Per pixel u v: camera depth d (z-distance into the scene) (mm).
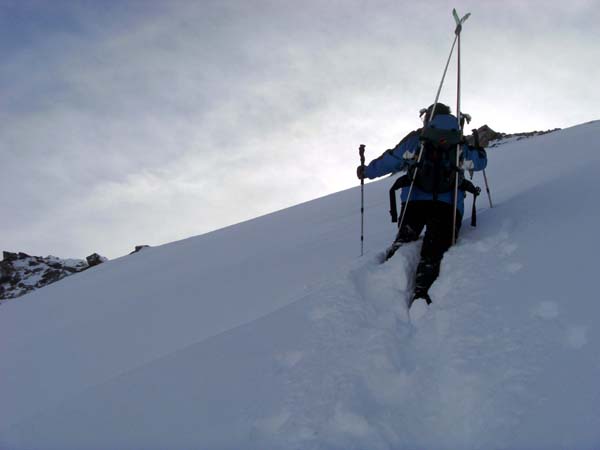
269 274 4371
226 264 5922
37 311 6707
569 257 2441
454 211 3160
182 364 2523
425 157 3250
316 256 4590
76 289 8359
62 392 2781
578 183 3518
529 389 1741
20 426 2318
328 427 1840
